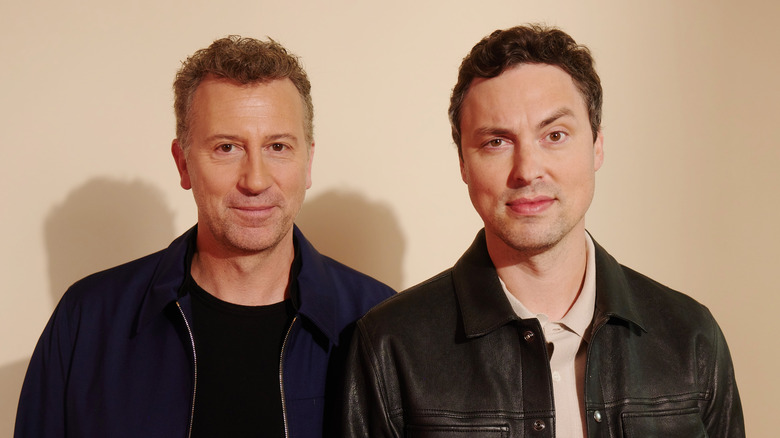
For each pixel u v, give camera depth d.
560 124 1.33
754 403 2.04
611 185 2.07
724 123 2.03
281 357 1.53
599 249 1.50
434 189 2.14
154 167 2.13
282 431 1.52
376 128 2.13
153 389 1.53
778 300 2.04
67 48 2.10
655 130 2.05
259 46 1.54
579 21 2.05
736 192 2.04
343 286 1.71
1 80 2.09
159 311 1.54
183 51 2.12
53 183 2.11
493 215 1.36
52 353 1.59
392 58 2.12
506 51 1.33
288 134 1.50
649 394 1.37
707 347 1.43
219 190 1.48
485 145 1.37
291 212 1.52
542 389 1.35
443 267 2.15
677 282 2.06
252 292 1.57
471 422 1.37
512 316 1.38
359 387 1.49
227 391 1.52
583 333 1.39
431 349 1.44
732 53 2.02
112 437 1.50
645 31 2.04
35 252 2.11
